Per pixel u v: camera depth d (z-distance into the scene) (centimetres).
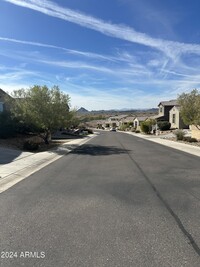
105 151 2205
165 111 7138
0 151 1909
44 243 496
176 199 785
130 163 1509
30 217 632
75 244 493
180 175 1154
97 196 816
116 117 14412
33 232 546
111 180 1052
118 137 4712
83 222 600
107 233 541
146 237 523
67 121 2606
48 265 422
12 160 1580
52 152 2083
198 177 1109
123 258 443
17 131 2855
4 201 765
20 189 907
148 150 2292
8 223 595
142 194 841
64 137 4378
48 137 2859
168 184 979
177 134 3691
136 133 6912
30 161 1558
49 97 2525
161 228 568
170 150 2291
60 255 453
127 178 1091
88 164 1473
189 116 3064
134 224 589
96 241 505
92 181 1033
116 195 828
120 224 589
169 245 490
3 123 2562
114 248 477
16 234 537
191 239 516
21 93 2517
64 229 561
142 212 669
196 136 3472
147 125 6353
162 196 817
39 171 1262
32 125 2553
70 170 1284
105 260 436
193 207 710
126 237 523
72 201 763
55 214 654
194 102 3047
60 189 905
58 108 2512
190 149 2375
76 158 1741
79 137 4547
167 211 677
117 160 1636
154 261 433
